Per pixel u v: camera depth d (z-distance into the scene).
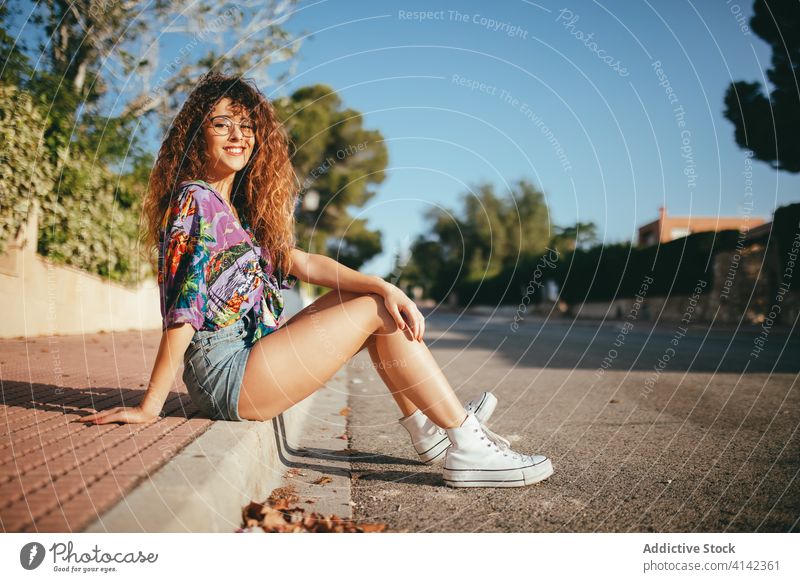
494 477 2.21
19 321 6.04
